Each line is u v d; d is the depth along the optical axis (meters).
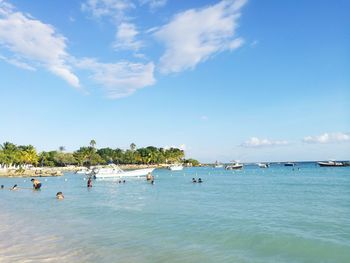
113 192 50.09
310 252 15.47
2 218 25.78
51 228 21.55
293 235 18.73
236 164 171.75
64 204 34.88
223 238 18.36
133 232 20.11
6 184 74.94
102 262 14.21
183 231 20.23
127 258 14.77
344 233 19.03
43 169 145.75
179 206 32.03
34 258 14.81
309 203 33.28
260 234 19.09
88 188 58.75
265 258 14.68
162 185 64.62
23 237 18.95
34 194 48.03
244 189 53.12
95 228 21.45
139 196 43.12
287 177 90.88
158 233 19.77
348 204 32.06
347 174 100.94
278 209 29.19
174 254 15.36
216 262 14.14
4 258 14.84
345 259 14.36
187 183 70.62
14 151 142.00
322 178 82.19
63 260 14.48
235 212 27.70
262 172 135.38
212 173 133.00
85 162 187.50
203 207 31.11
